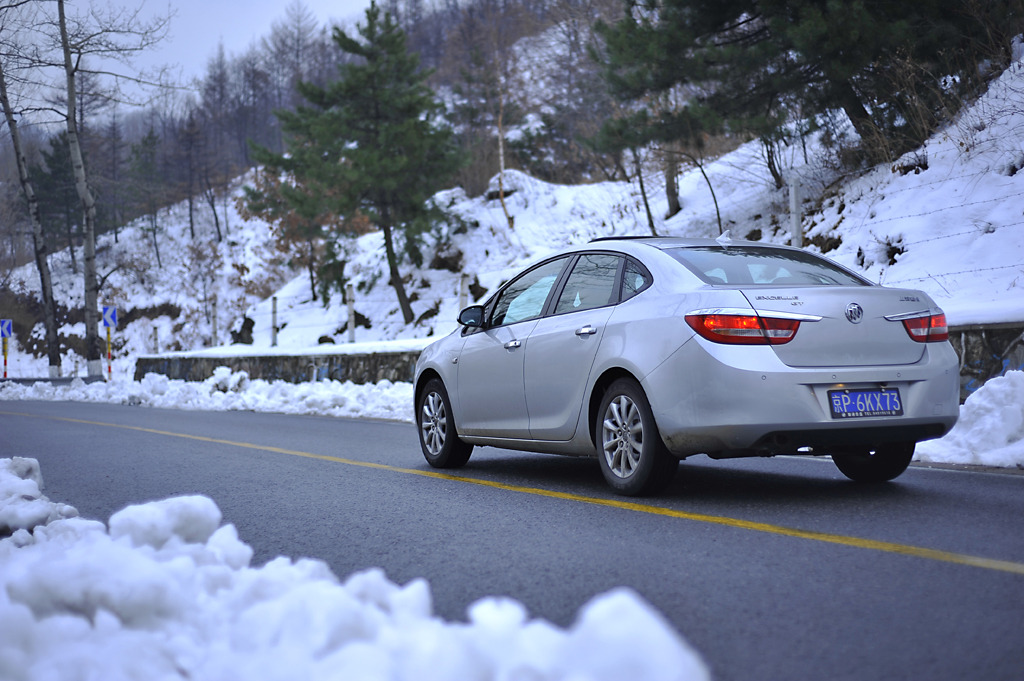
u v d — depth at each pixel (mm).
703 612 3068
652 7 19422
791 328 4855
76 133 29078
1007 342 8289
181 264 73875
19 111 28969
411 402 14219
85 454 9195
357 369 18734
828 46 16234
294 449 9172
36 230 32156
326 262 37906
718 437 4840
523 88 45969
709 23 18672
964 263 13055
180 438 10719
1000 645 2615
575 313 5945
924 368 5109
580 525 4691
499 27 44438
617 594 1720
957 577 3393
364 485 6496
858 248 15852
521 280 6711
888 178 17219
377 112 33062
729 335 4844
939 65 16906
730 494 5484
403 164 31125
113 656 2123
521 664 1701
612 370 5523
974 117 16281
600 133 20047
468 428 6938
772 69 18469
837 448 5211
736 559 3816
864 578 3432
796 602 3145
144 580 2455
